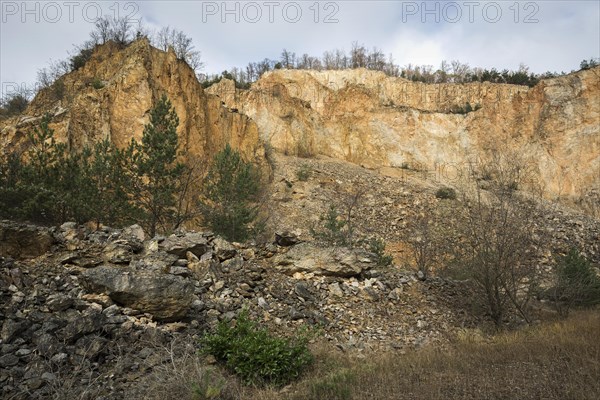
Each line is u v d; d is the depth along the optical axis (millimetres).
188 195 22500
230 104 46500
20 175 16500
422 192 37625
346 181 38656
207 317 8766
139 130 27500
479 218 12516
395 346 9375
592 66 50125
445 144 47750
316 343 8695
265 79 55625
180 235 11062
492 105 48344
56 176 17047
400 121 49250
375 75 58000
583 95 44375
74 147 25484
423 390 6242
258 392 6445
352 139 48625
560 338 8711
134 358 7035
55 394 5922
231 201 20000
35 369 6305
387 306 11148
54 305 7414
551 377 6652
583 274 13523
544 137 43781
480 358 7926
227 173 20391
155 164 18297
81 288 8242
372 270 12234
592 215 39125
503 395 6090
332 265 11648
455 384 6539
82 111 27125
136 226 11234
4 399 5805
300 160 42562
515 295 11602
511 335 9898
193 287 8625
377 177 41312
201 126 31609
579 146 42719
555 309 12945
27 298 7543
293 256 11797
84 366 6617
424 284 12594
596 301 13500
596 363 6840
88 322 7168
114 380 6508
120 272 8188
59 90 32750
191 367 6621
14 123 26609
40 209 15953
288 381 7000
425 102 56562
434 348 8906
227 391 6316
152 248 10219
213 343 7223
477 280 11734
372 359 8086
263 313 9453
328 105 52469
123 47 36656
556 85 45625
